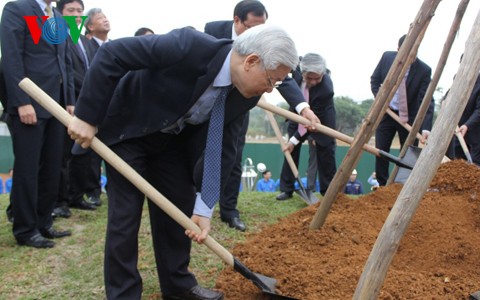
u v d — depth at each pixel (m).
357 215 3.95
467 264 3.21
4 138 15.36
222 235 4.17
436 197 4.17
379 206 4.16
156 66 2.30
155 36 2.29
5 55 3.50
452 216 3.89
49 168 3.88
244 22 3.84
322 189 5.73
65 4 4.77
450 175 4.42
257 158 15.56
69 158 4.89
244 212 5.04
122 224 2.48
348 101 20.77
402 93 5.67
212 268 3.39
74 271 3.34
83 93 2.33
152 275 3.29
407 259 3.33
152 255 3.62
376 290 2.04
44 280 3.20
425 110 4.43
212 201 2.41
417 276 2.94
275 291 2.73
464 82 2.02
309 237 3.50
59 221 4.47
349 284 2.81
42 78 3.73
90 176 5.19
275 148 15.45
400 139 6.02
